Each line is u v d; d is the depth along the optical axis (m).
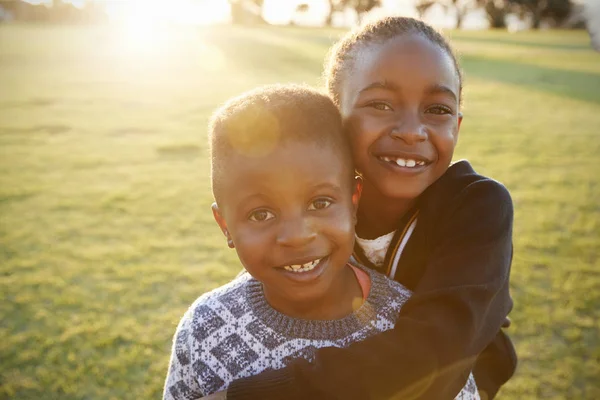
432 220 1.44
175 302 4.55
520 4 66.62
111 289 4.76
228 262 5.30
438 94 1.39
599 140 10.63
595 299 4.36
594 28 14.45
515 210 6.53
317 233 1.16
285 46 36.00
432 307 1.22
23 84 20.64
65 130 12.30
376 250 1.59
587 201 6.82
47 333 4.11
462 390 1.38
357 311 1.32
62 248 5.65
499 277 1.30
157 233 6.06
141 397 3.45
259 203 1.16
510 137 11.05
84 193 7.53
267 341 1.28
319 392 1.11
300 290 1.20
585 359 3.65
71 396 3.46
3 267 5.20
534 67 24.66
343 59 1.51
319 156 1.16
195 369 1.33
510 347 1.71
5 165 9.09
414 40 1.38
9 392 3.48
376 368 1.12
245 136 1.15
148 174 8.52
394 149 1.38
